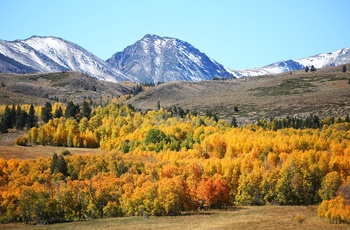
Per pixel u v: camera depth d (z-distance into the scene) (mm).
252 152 138875
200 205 114000
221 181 115188
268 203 118188
